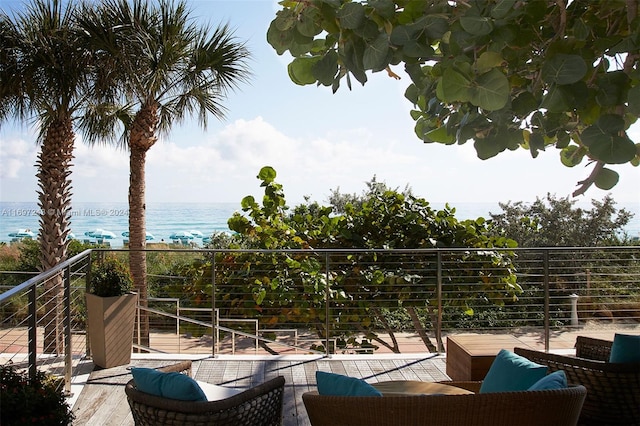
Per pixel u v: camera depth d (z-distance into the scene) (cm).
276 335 750
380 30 182
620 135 171
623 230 1400
